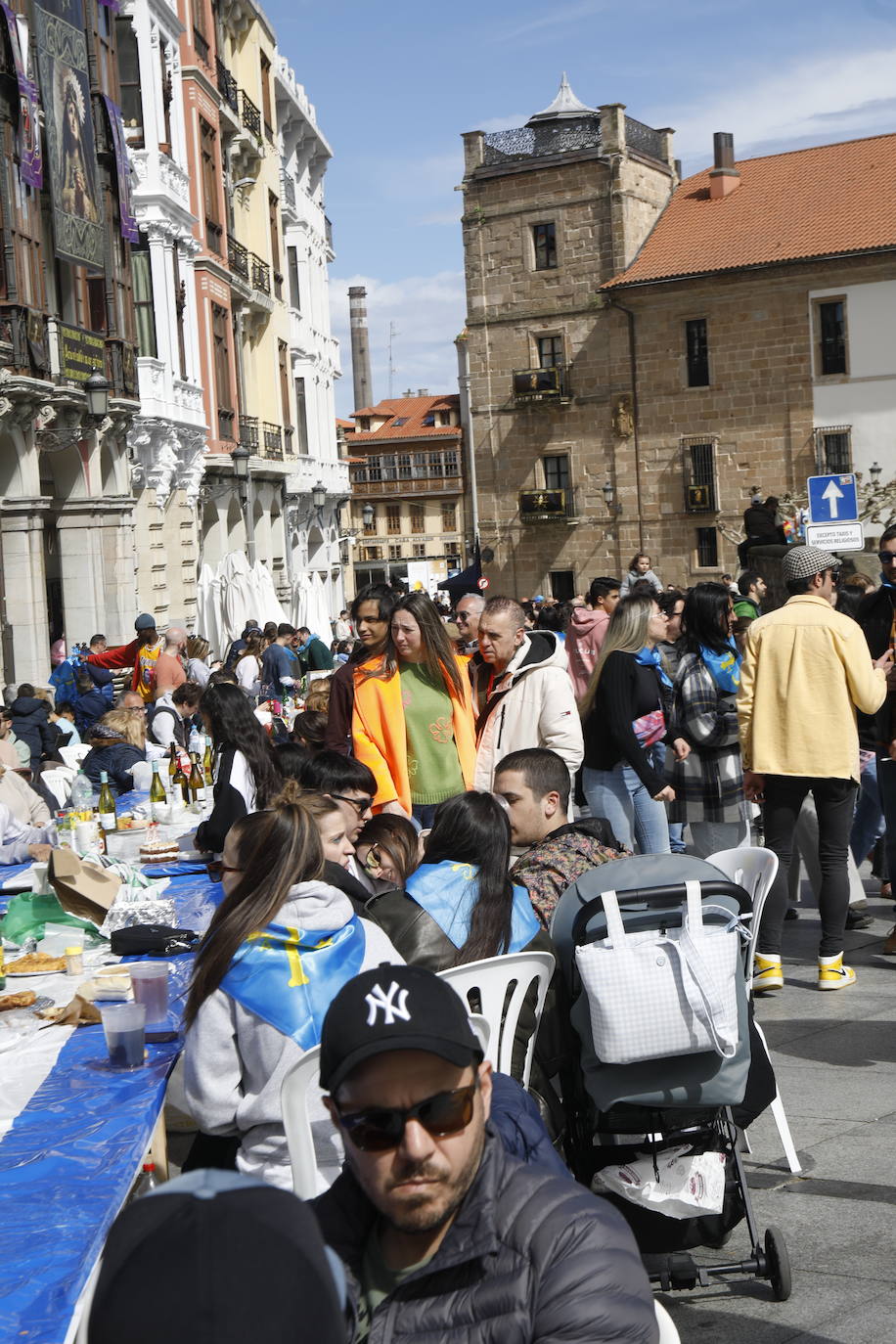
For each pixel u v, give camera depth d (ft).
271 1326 4.62
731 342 168.14
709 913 14.25
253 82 144.25
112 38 91.97
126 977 17.40
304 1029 13.34
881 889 34.27
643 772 28.17
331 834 18.63
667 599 37.81
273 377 148.25
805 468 164.76
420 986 7.30
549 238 182.09
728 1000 13.70
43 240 81.51
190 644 71.00
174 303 108.58
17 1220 10.93
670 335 172.86
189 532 114.42
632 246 177.58
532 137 183.32
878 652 31.89
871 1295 15.10
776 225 168.55
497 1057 14.25
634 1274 7.51
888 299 157.99
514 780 18.25
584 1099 14.61
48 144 77.97
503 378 186.39
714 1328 14.64
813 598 26.32
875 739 30.60
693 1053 13.87
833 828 26.32
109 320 90.17
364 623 26.45
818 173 173.37
